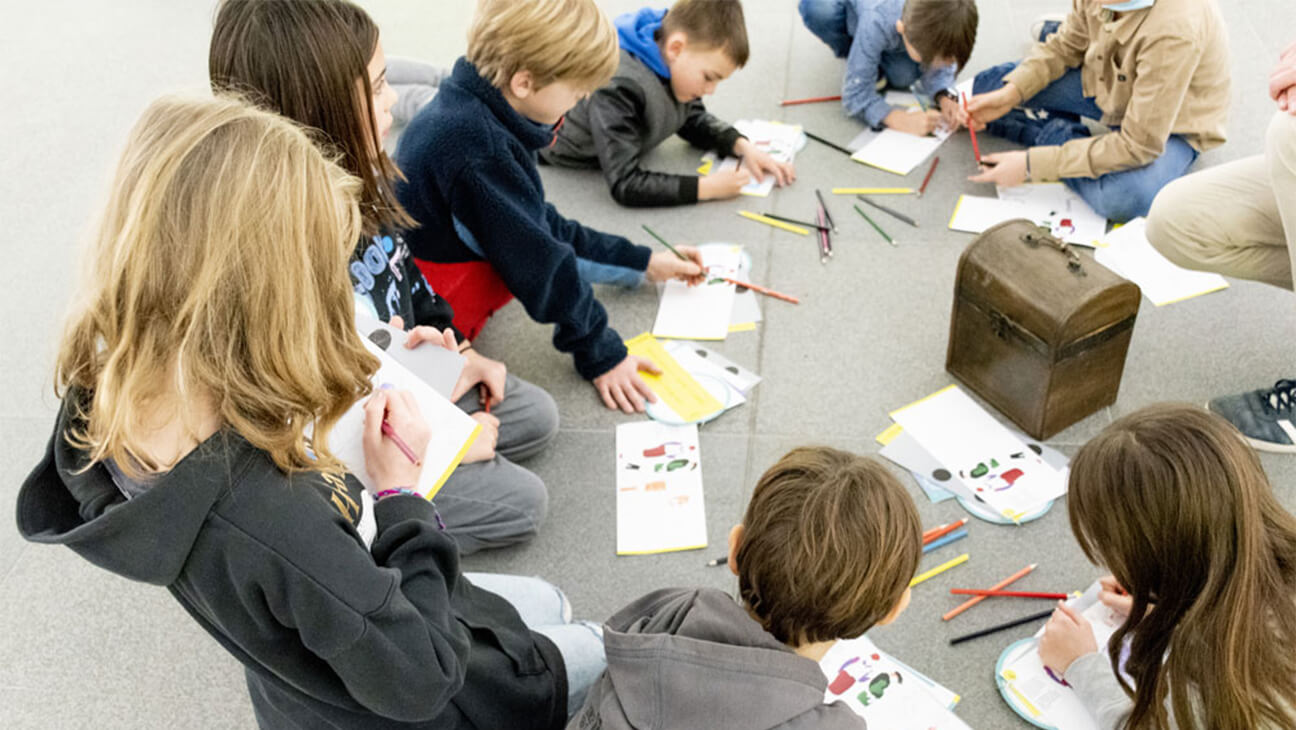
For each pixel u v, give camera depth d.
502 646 1.29
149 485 0.92
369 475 1.25
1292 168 1.84
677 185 2.71
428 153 1.96
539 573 1.92
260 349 0.90
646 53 2.67
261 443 0.93
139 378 0.88
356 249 1.66
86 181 2.99
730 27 2.58
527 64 1.88
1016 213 2.62
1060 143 2.77
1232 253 2.14
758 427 2.15
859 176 2.82
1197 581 1.23
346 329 0.99
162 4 3.89
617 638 1.15
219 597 0.97
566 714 1.39
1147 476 1.22
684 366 2.29
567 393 2.27
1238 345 2.23
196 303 0.86
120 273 0.86
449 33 3.53
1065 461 2.01
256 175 0.88
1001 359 2.04
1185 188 2.15
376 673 1.02
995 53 3.25
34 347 2.44
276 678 1.09
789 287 2.48
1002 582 1.82
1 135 3.20
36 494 0.96
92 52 3.61
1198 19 2.33
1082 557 1.85
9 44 3.68
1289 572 1.21
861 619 1.16
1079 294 1.87
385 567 1.10
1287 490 1.94
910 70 3.01
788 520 1.15
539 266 2.03
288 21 1.40
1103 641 1.67
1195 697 1.23
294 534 0.96
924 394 2.18
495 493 1.90
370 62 1.49
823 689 1.14
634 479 2.06
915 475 2.01
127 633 1.87
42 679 1.80
